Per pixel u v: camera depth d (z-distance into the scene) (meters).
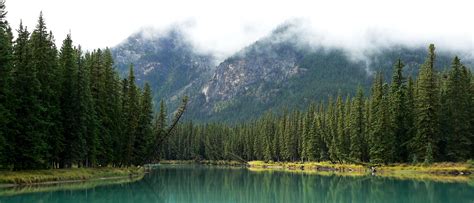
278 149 163.88
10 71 52.00
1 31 48.91
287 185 69.56
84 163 72.94
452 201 45.03
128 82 85.75
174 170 123.88
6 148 51.47
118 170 77.38
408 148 87.06
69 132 63.34
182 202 48.91
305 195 55.41
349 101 119.06
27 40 56.38
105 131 72.44
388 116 90.31
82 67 65.06
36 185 52.50
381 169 87.50
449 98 84.62
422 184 61.25
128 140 83.19
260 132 181.00
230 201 51.12
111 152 74.19
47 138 59.06
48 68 60.06
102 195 48.56
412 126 88.56
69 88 63.56
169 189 62.34
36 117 54.47
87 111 64.81
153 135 100.25
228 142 194.25
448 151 83.44
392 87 93.25
